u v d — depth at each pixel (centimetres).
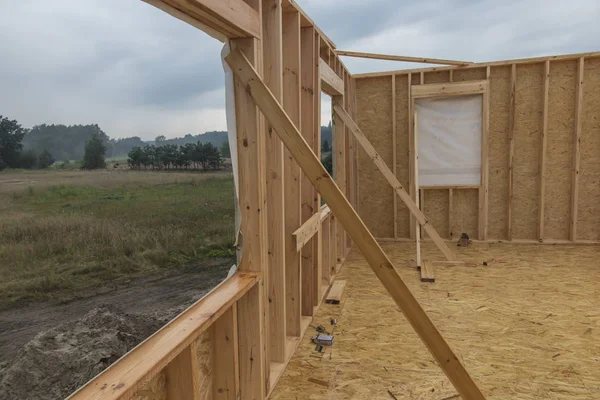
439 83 590
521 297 371
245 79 192
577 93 544
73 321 152
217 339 188
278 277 251
